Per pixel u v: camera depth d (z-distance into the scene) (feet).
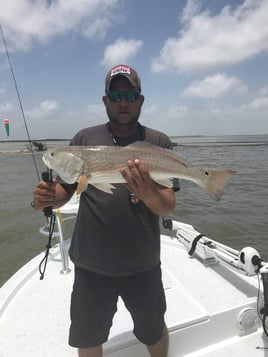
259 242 25.64
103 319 6.97
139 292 6.91
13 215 34.19
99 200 6.73
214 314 8.68
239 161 83.15
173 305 9.19
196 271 11.55
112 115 7.05
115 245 6.64
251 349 8.48
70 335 7.08
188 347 8.48
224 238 26.68
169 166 6.84
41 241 26.78
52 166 6.61
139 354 8.01
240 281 10.73
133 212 6.64
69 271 11.63
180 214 33.65
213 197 7.12
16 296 10.18
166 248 13.74
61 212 12.77
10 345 8.09
